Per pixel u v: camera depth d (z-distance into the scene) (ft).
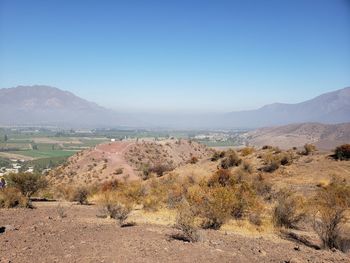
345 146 124.67
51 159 619.26
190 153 350.84
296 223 57.26
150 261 31.60
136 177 230.48
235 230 51.39
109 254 33.53
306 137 533.14
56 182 246.06
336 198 67.87
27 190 92.12
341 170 111.45
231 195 58.59
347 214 59.21
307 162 126.93
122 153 302.86
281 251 38.32
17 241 38.88
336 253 39.47
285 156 130.62
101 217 61.82
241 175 112.16
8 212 64.18
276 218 56.29
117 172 247.50
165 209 71.67
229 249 37.32
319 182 100.32
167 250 35.27
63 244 37.70
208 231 48.29
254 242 42.39
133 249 35.35
